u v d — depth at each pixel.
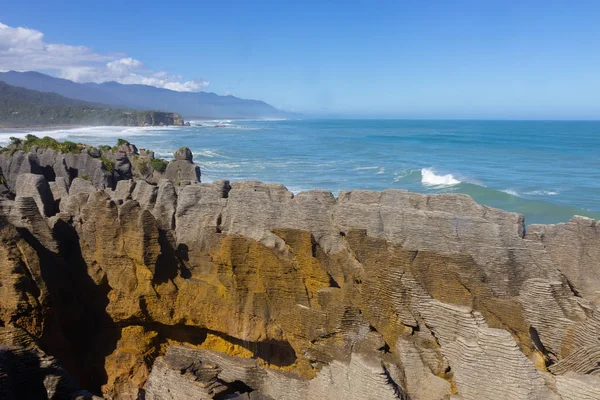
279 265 9.93
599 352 7.45
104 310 10.47
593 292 9.29
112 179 22.58
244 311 10.11
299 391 7.76
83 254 10.70
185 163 27.25
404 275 8.50
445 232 9.62
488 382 7.02
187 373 7.72
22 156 21.14
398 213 10.02
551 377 6.86
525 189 44.81
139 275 10.37
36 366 7.96
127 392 10.13
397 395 6.89
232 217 11.13
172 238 11.14
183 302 10.37
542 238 9.92
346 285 9.32
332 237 10.53
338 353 8.57
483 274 9.02
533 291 8.57
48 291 9.34
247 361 8.23
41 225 10.20
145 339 10.48
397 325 8.55
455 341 7.48
